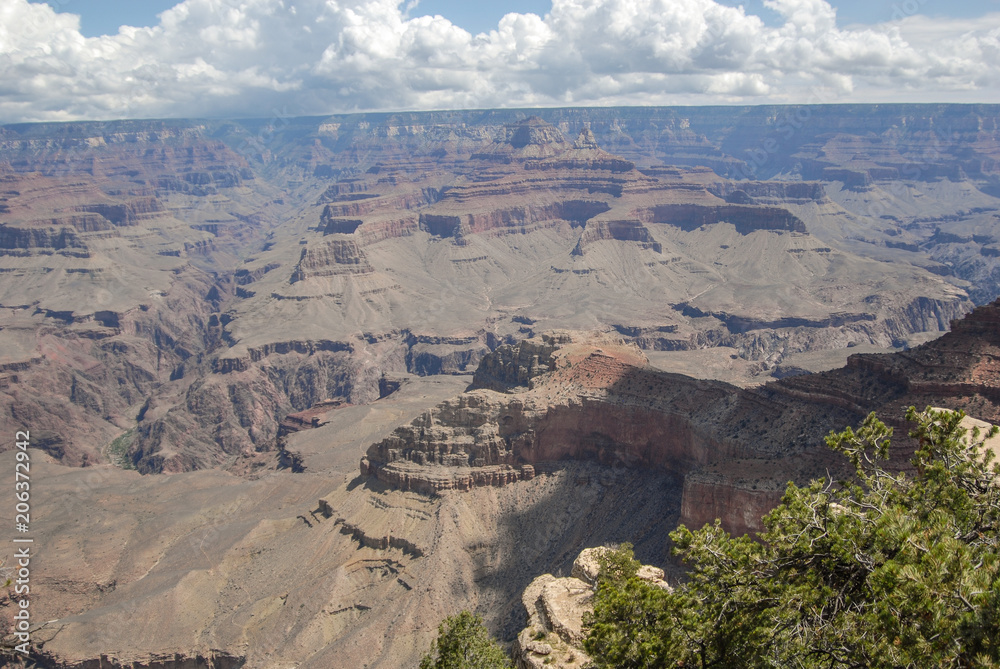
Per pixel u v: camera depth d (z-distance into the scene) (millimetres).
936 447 43656
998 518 38125
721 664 38188
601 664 40375
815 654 35812
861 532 38250
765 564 40812
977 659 29297
